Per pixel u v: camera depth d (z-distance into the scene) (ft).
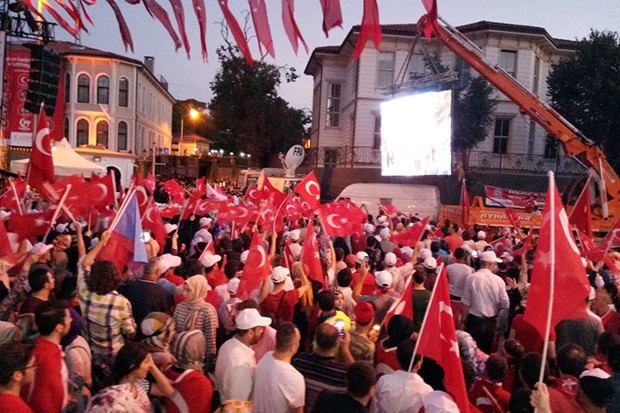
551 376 15.61
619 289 22.41
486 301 22.54
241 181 127.13
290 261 25.77
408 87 80.89
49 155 20.93
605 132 84.84
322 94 119.85
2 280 17.84
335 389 12.57
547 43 99.45
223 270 23.06
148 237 24.45
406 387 11.82
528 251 26.30
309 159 117.39
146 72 154.10
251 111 148.77
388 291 19.72
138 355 11.15
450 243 35.68
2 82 48.29
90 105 140.67
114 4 9.47
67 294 16.31
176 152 234.79
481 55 56.18
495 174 87.76
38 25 42.42
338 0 7.76
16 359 9.98
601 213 54.29
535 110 56.03
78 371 12.98
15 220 20.26
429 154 72.74
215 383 13.17
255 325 13.17
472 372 13.05
